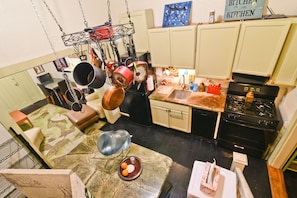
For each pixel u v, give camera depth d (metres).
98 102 3.75
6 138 1.53
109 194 1.42
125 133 1.52
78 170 1.68
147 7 2.58
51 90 5.18
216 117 2.45
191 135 3.04
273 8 1.88
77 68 1.12
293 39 1.61
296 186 2.06
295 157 2.12
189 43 2.20
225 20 2.00
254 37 1.77
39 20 1.58
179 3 2.30
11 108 5.13
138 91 2.88
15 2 1.39
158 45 2.46
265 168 2.29
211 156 2.58
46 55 1.69
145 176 1.54
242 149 2.48
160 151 2.80
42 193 0.95
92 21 2.19
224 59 2.09
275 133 2.21
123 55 2.36
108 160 1.76
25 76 5.26
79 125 3.37
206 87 2.81
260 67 1.90
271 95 2.19
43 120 4.38
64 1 1.77
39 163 1.83
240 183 1.26
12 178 0.88
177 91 3.04
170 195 2.10
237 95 2.45
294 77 1.77
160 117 3.08
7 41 1.40
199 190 1.40
